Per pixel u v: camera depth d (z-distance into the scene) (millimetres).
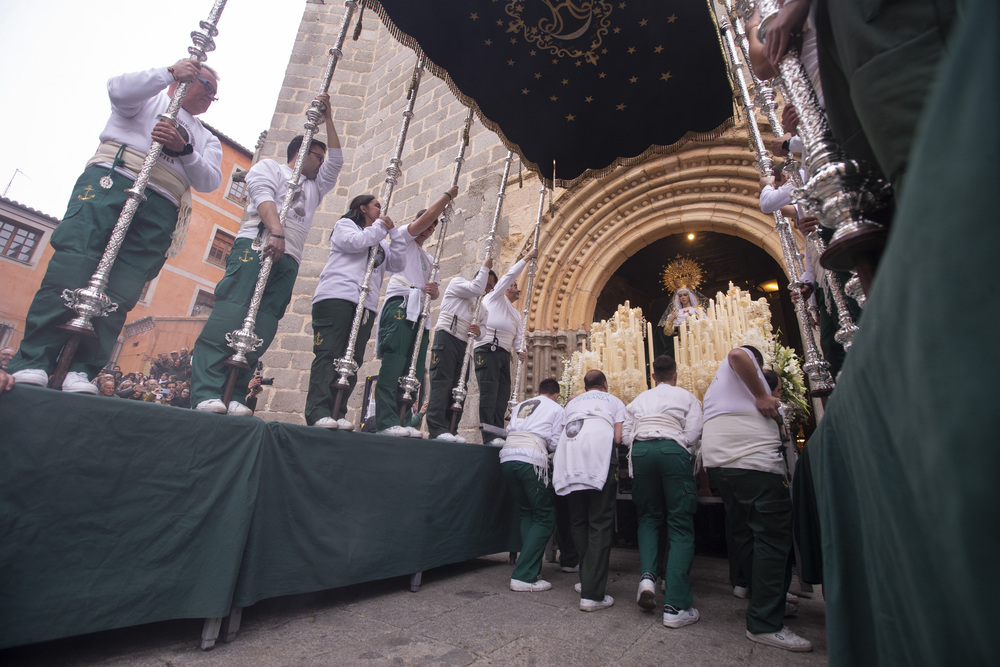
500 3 4535
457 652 2260
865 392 733
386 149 10344
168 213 2584
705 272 13922
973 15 369
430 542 3287
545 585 3428
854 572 1035
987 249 312
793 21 1224
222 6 2535
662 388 3416
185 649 2115
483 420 4449
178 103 2377
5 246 20172
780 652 2373
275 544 2406
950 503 344
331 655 2164
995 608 309
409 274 3846
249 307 2672
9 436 1704
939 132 383
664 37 4590
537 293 7504
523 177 8094
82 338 2104
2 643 1615
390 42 11469
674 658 2279
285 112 10969
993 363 307
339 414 2947
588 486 3176
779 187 3369
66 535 1786
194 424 2170
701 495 4023
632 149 5086
